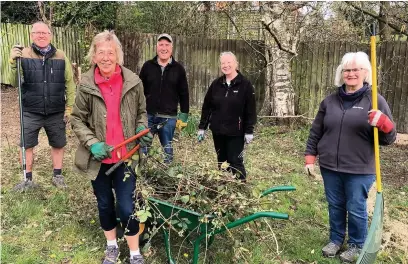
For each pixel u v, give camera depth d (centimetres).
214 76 1007
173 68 509
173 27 1263
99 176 326
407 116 831
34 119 486
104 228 343
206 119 497
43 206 459
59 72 486
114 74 317
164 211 329
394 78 831
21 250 375
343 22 976
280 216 291
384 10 834
